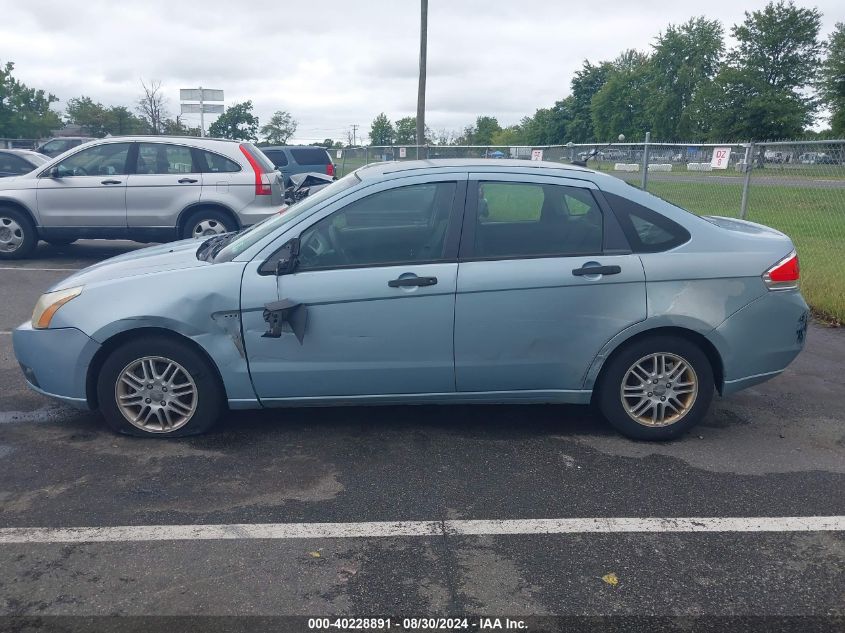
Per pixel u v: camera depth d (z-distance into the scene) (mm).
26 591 3092
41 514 3711
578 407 5246
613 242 4461
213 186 10281
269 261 4395
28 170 15109
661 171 11797
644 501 3902
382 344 4395
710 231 4582
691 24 71250
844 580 3225
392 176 4500
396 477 4152
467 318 4375
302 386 4473
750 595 3109
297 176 16359
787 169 9680
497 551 3424
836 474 4238
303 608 2996
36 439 4617
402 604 3029
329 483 4074
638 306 4410
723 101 61781
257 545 3451
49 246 12273
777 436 4777
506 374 4477
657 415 4625
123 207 10312
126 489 3979
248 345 4391
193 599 3047
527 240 4449
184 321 4332
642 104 72688
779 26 59375
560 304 4383
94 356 4453
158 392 4551
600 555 3396
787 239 4797
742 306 4488
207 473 4172
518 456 4438
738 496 3967
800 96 60156
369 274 4344
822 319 7789
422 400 4574
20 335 4590
